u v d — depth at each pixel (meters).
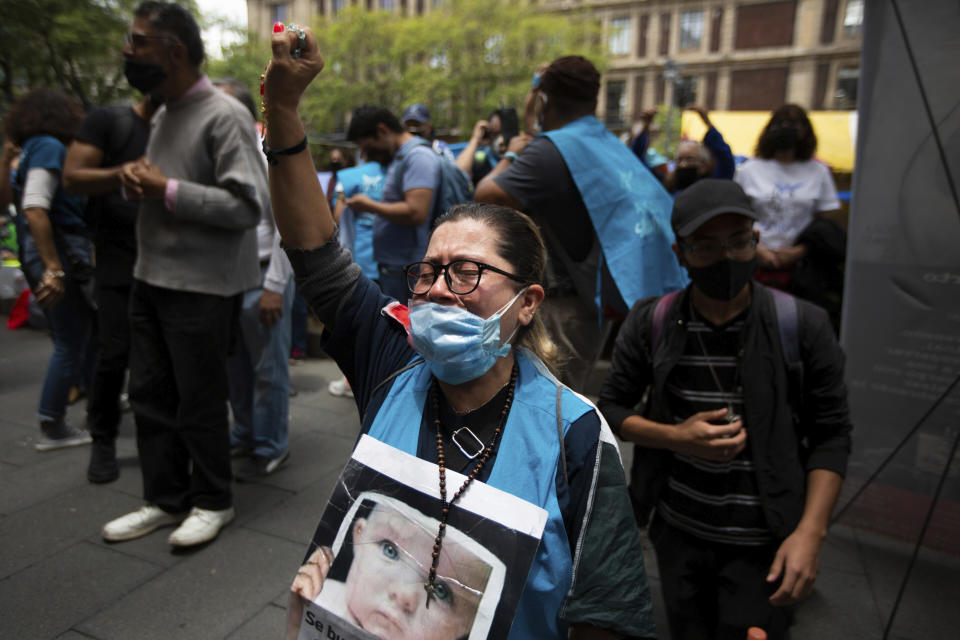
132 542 2.65
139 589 2.34
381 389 1.16
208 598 2.30
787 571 1.58
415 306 1.06
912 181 2.48
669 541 1.89
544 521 0.93
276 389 3.29
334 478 3.31
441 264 1.06
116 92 12.74
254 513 2.92
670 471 1.89
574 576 0.97
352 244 4.56
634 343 1.91
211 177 2.57
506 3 29.80
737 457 1.74
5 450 3.52
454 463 1.01
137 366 2.64
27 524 2.77
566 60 2.33
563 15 33.44
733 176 3.95
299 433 3.92
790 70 35.94
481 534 0.94
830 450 1.71
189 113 2.53
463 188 3.68
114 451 3.22
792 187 3.76
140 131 2.95
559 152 2.18
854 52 34.50
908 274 2.51
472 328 1.00
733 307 1.75
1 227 7.32
